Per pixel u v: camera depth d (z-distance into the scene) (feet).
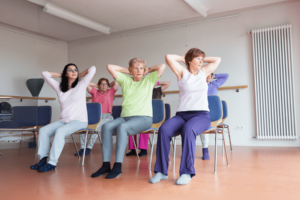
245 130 15.66
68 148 15.74
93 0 14.20
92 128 10.66
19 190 5.97
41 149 8.78
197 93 7.33
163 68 8.29
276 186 5.97
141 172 7.86
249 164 8.95
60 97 9.66
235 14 16.24
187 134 6.48
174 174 7.50
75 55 21.98
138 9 15.33
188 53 7.54
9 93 17.95
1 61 17.63
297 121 14.53
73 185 6.35
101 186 6.20
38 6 15.35
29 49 19.43
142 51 19.12
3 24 17.85
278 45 15.01
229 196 5.25
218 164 9.00
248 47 15.83
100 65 20.81
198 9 14.83
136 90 8.30
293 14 14.92
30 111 10.91
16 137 10.64
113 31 18.95
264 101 15.10
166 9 15.34
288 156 10.75
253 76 15.62
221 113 9.03
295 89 14.62
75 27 18.33
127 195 5.43
